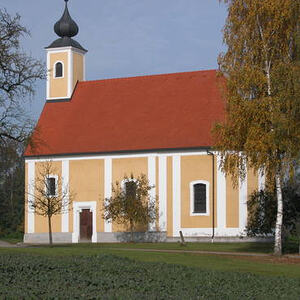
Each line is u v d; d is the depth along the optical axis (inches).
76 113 2426.2
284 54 1497.3
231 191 2116.1
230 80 1512.1
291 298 830.5
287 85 1428.4
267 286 920.9
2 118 1681.8
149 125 2274.9
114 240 2220.7
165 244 1996.8
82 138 2331.4
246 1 1533.0
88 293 769.6
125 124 2315.5
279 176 1497.3
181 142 2177.7
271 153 1475.1
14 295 722.2
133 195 2108.8
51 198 2095.2
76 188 2299.5
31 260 1043.3
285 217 1713.8
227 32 1553.9
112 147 2257.6
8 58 1668.3
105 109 2397.9
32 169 2359.7
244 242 2073.1
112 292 787.4
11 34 1672.0
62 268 978.7
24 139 1707.7
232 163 1523.1
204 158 2150.6
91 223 2271.2
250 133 1457.9
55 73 2500.0
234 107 1497.3
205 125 2199.8
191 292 822.5
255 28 1528.1
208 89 2306.8
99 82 2497.5
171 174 2178.9
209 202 2129.7
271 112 1443.2
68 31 2498.8
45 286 811.4
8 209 3169.3
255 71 1483.8
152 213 2153.1
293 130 1425.9
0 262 997.2
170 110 2292.1
